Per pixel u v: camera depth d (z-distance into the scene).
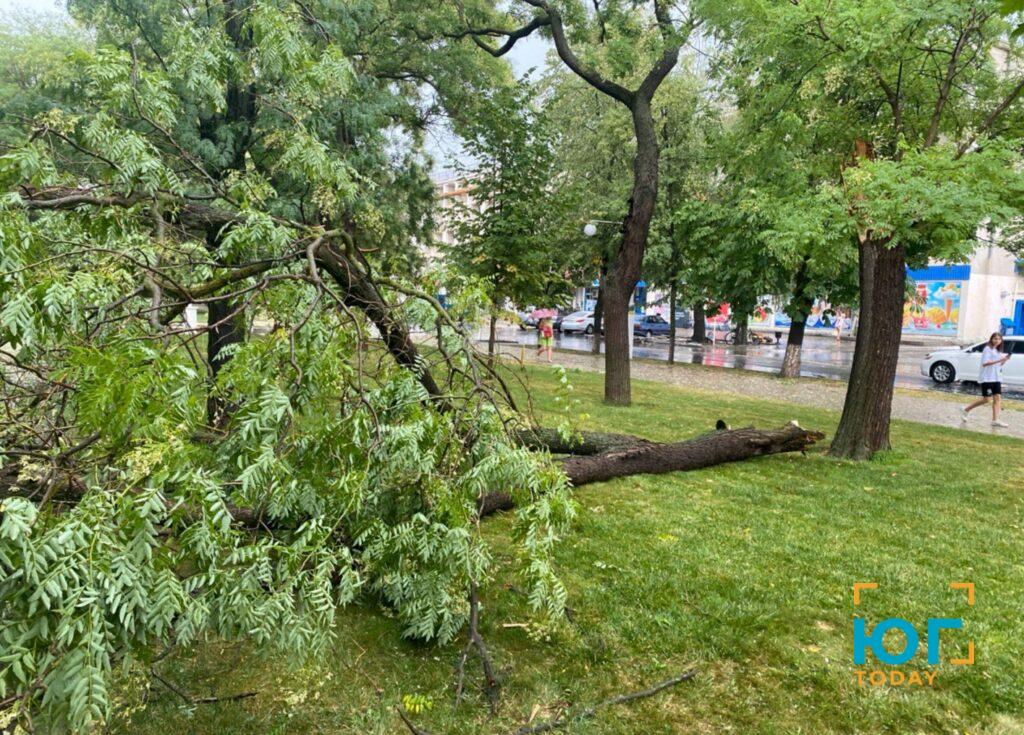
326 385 2.59
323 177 4.21
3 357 2.38
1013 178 6.02
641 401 12.33
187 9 7.73
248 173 4.55
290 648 2.15
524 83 11.65
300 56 4.09
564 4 11.61
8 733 1.57
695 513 5.43
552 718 2.78
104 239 3.24
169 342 2.66
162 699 2.80
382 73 12.76
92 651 1.51
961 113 9.02
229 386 2.47
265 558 2.03
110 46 3.59
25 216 2.54
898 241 6.55
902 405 14.19
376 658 3.18
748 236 13.61
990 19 7.04
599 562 4.33
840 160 9.12
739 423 10.29
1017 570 4.48
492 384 3.55
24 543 1.45
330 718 2.75
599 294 24.58
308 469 2.45
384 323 3.58
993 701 2.99
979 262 35.69
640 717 2.81
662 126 20.97
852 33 7.02
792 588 4.05
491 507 5.02
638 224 11.37
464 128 12.76
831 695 3.00
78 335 2.27
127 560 1.61
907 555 4.71
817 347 32.47
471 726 2.71
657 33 10.95
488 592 3.83
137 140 3.33
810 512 5.62
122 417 1.81
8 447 2.43
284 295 3.15
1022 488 6.76
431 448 2.73
